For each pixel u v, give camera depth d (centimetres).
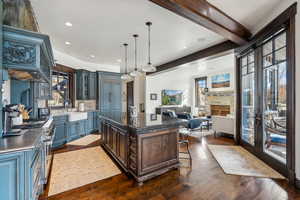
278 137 272
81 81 561
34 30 252
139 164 231
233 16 279
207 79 876
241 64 408
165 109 862
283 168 249
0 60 159
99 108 601
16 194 129
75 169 280
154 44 416
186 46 432
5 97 264
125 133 262
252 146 349
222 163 300
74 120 470
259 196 200
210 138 496
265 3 241
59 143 415
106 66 677
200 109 947
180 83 963
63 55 505
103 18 284
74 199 196
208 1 234
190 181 237
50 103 479
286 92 239
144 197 199
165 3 202
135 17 281
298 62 214
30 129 205
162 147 257
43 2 235
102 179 245
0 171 123
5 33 168
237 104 423
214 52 423
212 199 194
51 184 230
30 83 327
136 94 901
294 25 219
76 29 328
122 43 411
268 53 293
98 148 402
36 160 165
